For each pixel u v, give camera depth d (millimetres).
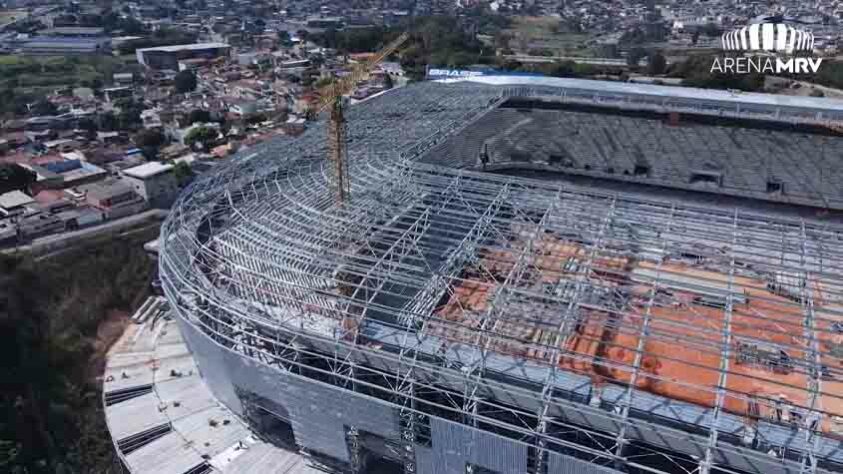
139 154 174750
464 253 62375
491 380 50531
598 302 55500
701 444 43906
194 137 183750
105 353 89312
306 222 69438
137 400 74438
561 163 129250
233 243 67688
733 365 52281
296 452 66188
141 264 111438
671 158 123562
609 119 129750
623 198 71688
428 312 56438
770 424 45625
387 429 56375
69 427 76375
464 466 54812
